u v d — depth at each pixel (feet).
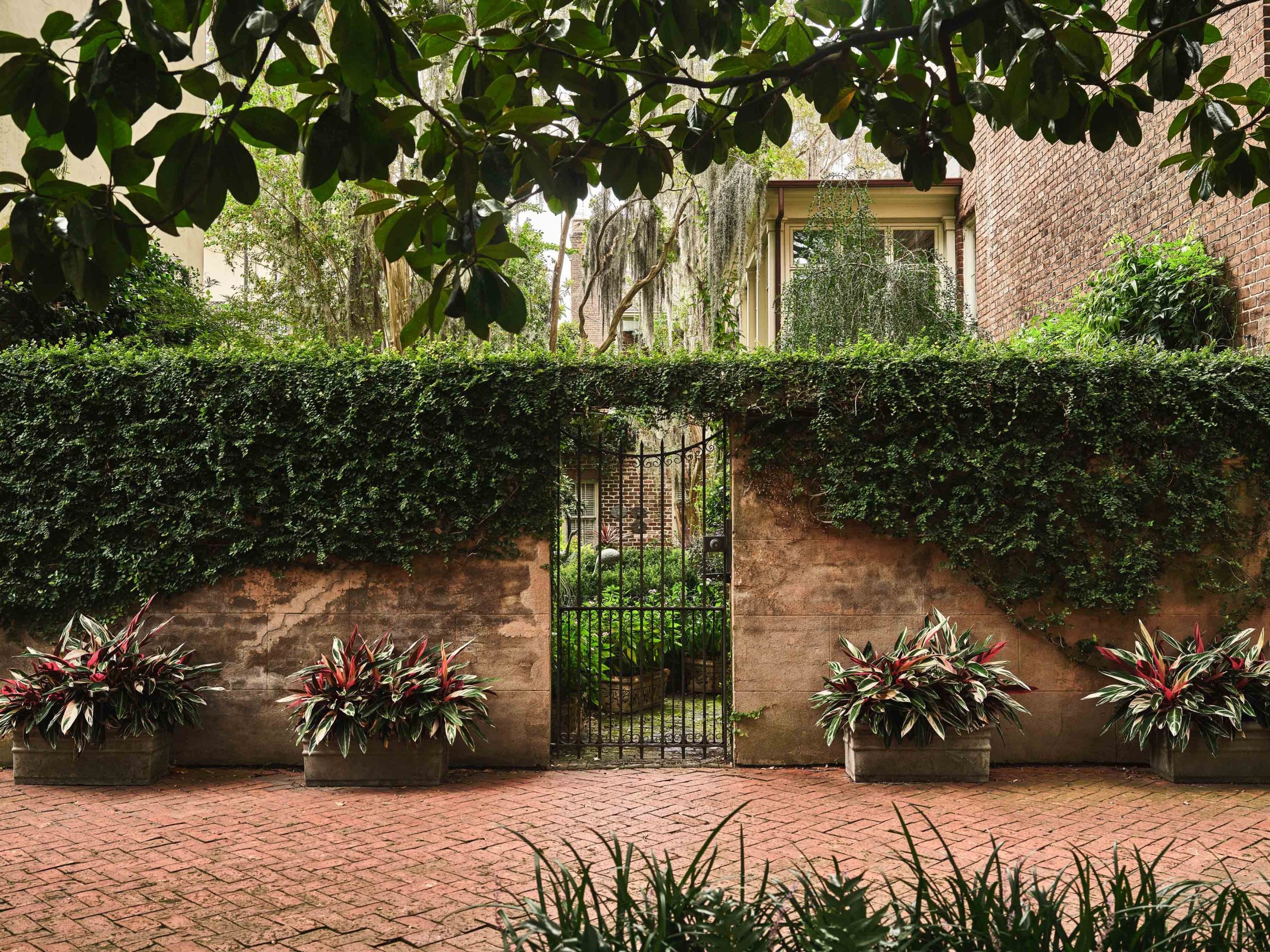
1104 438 23.90
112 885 15.64
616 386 24.22
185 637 24.47
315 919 14.11
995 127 10.01
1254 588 23.99
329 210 49.11
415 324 8.90
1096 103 10.03
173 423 24.41
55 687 22.11
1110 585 23.90
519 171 9.32
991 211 45.27
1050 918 8.03
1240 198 10.81
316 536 24.27
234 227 51.47
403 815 19.77
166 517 24.31
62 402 24.47
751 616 24.32
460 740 24.08
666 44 9.27
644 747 26.32
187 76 7.09
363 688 22.25
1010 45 9.18
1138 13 9.61
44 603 24.25
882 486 24.09
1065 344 31.37
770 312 47.60
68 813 20.04
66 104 7.04
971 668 22.33
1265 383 23.88
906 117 10.24
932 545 24.30
